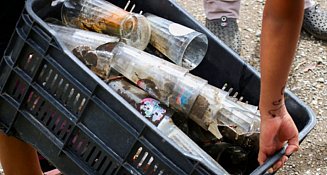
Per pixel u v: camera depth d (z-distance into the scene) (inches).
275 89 49.5
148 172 50.3
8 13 64.5
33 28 53.1
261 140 51.5
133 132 49.8
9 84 55.5
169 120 56.6
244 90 63.2
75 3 63.8
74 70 51.7
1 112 57.1
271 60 48.7
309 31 115.5
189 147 54.7
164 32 64.2
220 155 58.4
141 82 58.7
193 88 57.8
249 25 118.1
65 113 52.6
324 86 105.7
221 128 58.4
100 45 59.7
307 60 110.6
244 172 59.2
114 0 68.2
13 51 55.1
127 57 59.2
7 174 73.8
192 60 63.6
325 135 96.6
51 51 52.6
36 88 53.7
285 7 47.0
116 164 51.3
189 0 123.4
